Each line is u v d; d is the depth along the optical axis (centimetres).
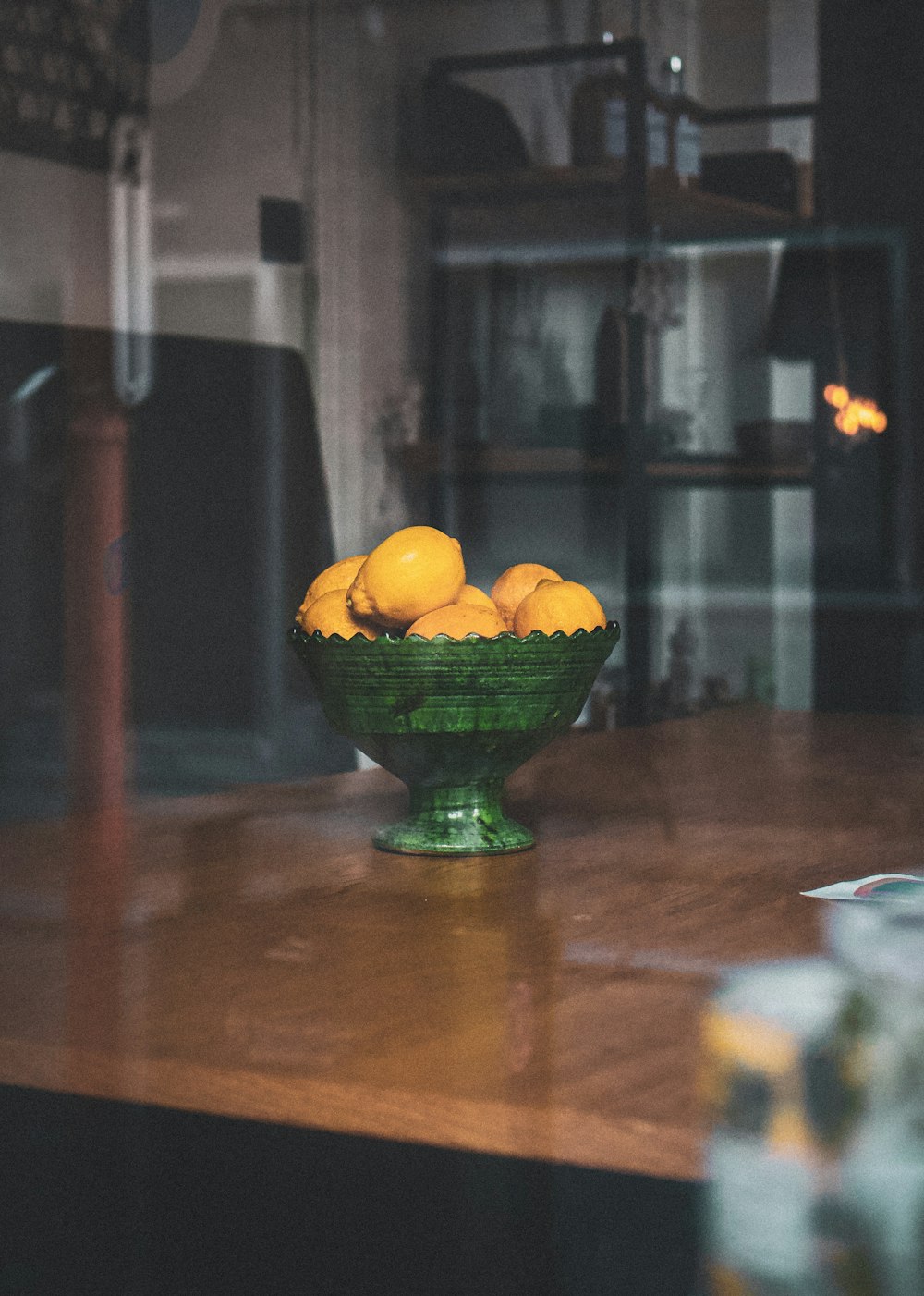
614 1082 57
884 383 359
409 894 90
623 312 346
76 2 329
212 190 359
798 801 123
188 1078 59
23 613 311
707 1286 52
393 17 378
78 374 326
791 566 389
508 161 371
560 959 75
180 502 337
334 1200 95
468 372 380
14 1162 95
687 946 77
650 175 341
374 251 380
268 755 338
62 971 73
